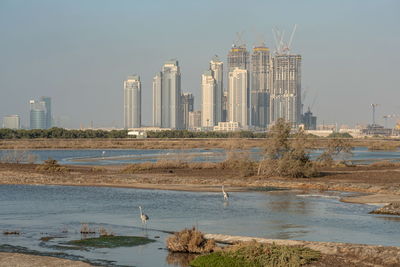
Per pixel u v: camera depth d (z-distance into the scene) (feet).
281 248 104.42
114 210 171.83
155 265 103.81
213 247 112.88
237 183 252.01
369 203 186.80
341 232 133.80
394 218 155.43
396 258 102.63
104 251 114.73
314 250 106.93
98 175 289.74
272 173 283.59
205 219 153.58
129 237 127.65
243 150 399.03
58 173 302.04
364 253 106.22
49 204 185.98
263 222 148.25
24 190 230.07
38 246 119.24
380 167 355.56
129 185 248.32
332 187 233.35
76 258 108.47
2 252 112.57
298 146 287.07
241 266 99.40
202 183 254.88
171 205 182.60
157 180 263.90
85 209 174.19
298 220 151.74
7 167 339.98
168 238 119.14
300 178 275.18
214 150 638.53
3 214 164.35
